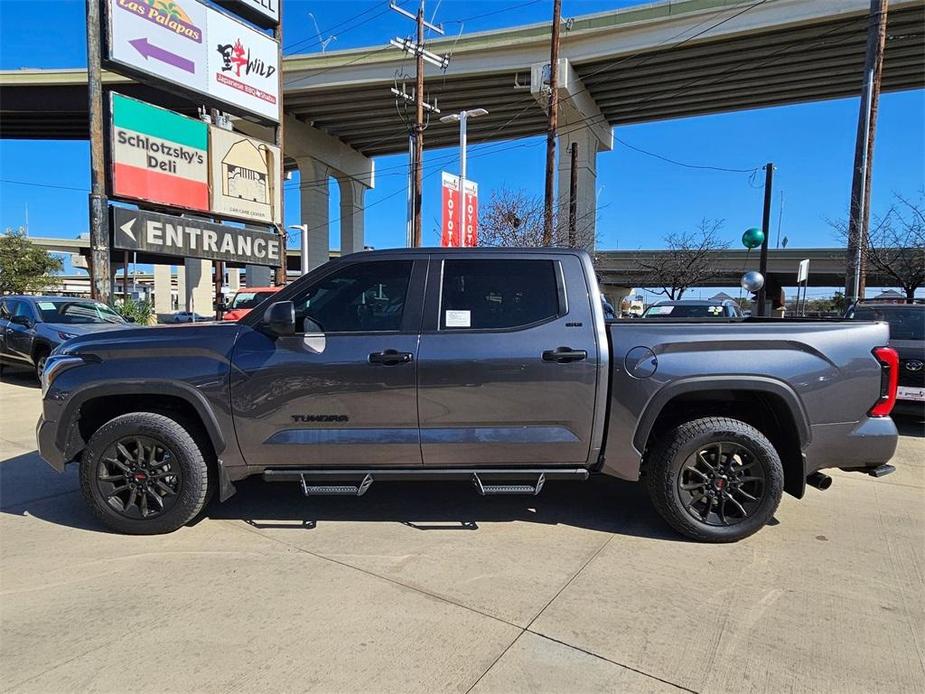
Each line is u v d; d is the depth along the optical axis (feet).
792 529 13.99
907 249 55.01
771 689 8.18
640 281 130.82
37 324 34.99
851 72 113.60
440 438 12.92
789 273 179.11
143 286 316.81
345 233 173.47
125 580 11.24
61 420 13.17
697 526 12.93
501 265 13.43
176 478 13.20
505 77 118.73
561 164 117.80
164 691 8.03
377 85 125.08
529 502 15.69
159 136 50.62
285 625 9.70
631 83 117.60
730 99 127.85
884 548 12.91
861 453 12.94
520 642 9.25
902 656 8.95
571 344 12.82
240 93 58.34
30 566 11.80
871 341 13.00
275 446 12.97
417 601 10.49
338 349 12.86
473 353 12.75
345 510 15.03
